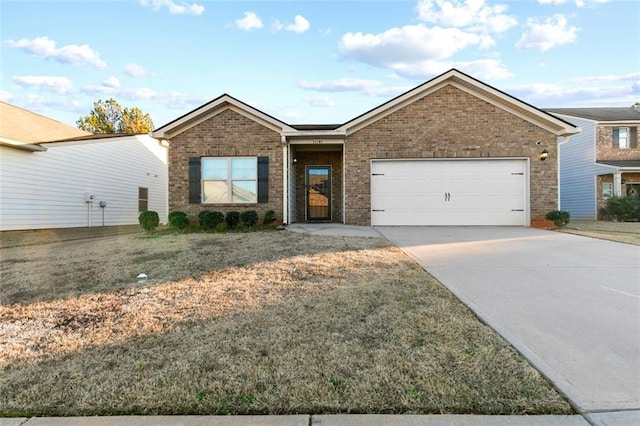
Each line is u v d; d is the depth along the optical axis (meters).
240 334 3.14
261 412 2.11
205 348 2.89
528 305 3.84
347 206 11.50
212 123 11.54
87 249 7.44
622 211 16.42
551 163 11.25
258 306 3.85
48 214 12.57
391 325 3.30
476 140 11.30
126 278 5.02
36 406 2.18
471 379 2.40
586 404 2.12
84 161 14.20
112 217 15.75
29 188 11.88
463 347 2.86
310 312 3.64
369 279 4.85
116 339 3.11
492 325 3.29
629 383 2.33
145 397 2.25
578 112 21.44
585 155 19.64
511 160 11.36
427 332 3.14
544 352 2.76
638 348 2.83
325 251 6.70
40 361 2.74
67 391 2.33
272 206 11.46
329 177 14.12
